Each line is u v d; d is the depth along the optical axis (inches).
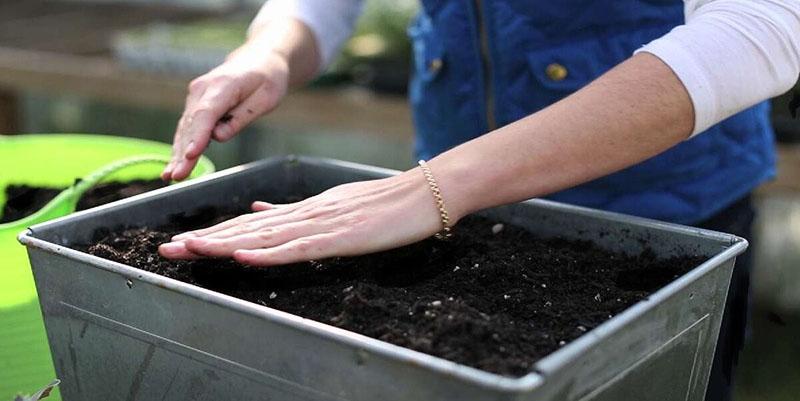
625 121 43.8
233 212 51.6
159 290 40.3
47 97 129.3
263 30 57.6
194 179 51.2
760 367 84.2
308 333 37.8
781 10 44.4
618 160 44.2
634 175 53.2
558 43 53.0
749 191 56.1
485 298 43.4
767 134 56.6
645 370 40.1
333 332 37.4
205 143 50.8
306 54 57.7
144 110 129.9
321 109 90.5
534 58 53.1
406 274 45.4
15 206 55.7
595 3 52.1
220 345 39.8
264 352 39.0
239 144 114.9
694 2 46.6
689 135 44.7
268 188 53.6
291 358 38.6
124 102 97.3
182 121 52.0
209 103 51.6
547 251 47.4
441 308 40.6
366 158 124.4
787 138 74.9
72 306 42.9
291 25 57.4
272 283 44.5
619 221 47.3
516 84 54.1
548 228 49.1
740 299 54.8
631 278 45.4
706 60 43.9
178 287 39.6
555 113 44.2
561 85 53.1
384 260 46.2
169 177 50.0
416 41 58.7
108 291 41.6
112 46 107.8
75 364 43.8
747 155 55.0
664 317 39.9
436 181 43.8
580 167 44.1
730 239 44.5
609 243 47.7
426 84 57.5
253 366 39.4
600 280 45.2
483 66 55.1
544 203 49.0
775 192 75.2
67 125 135.9
